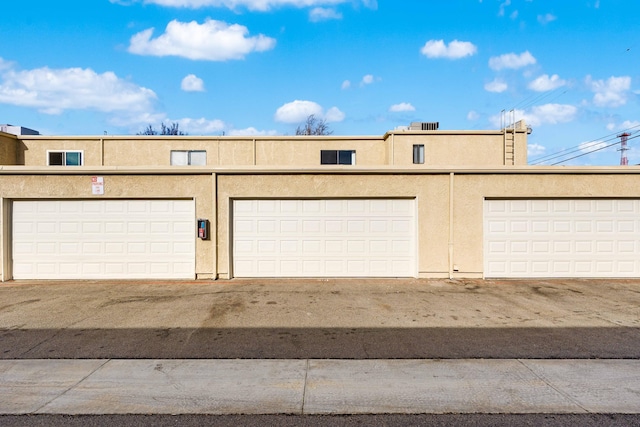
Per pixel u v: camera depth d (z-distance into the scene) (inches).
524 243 437.4
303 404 166.7
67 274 434.0
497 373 196.1
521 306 324.2
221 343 239.0
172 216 436.5
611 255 436.8
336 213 440.1
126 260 435.5
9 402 168.2
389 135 648.4
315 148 665.6
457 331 260.5
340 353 222.8
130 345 235.5
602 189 436.1
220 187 435.8
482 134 653.9
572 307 321.4
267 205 439.8
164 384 184.5
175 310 312.2
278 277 438.3
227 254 434.3
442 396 173.2
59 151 643.5
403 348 230.2
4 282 424.5
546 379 189.5
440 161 649.0
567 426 150.5
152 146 651.5
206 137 656.4
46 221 435.2
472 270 435.5
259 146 660.1
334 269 439.2
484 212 437.4
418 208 435.5
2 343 238.4
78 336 251.0
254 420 154.9
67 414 158.9
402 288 391.5
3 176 429.4
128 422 153.4
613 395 174.1
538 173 437.1
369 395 174.1
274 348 230.7
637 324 275.6
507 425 151.3
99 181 433.1
